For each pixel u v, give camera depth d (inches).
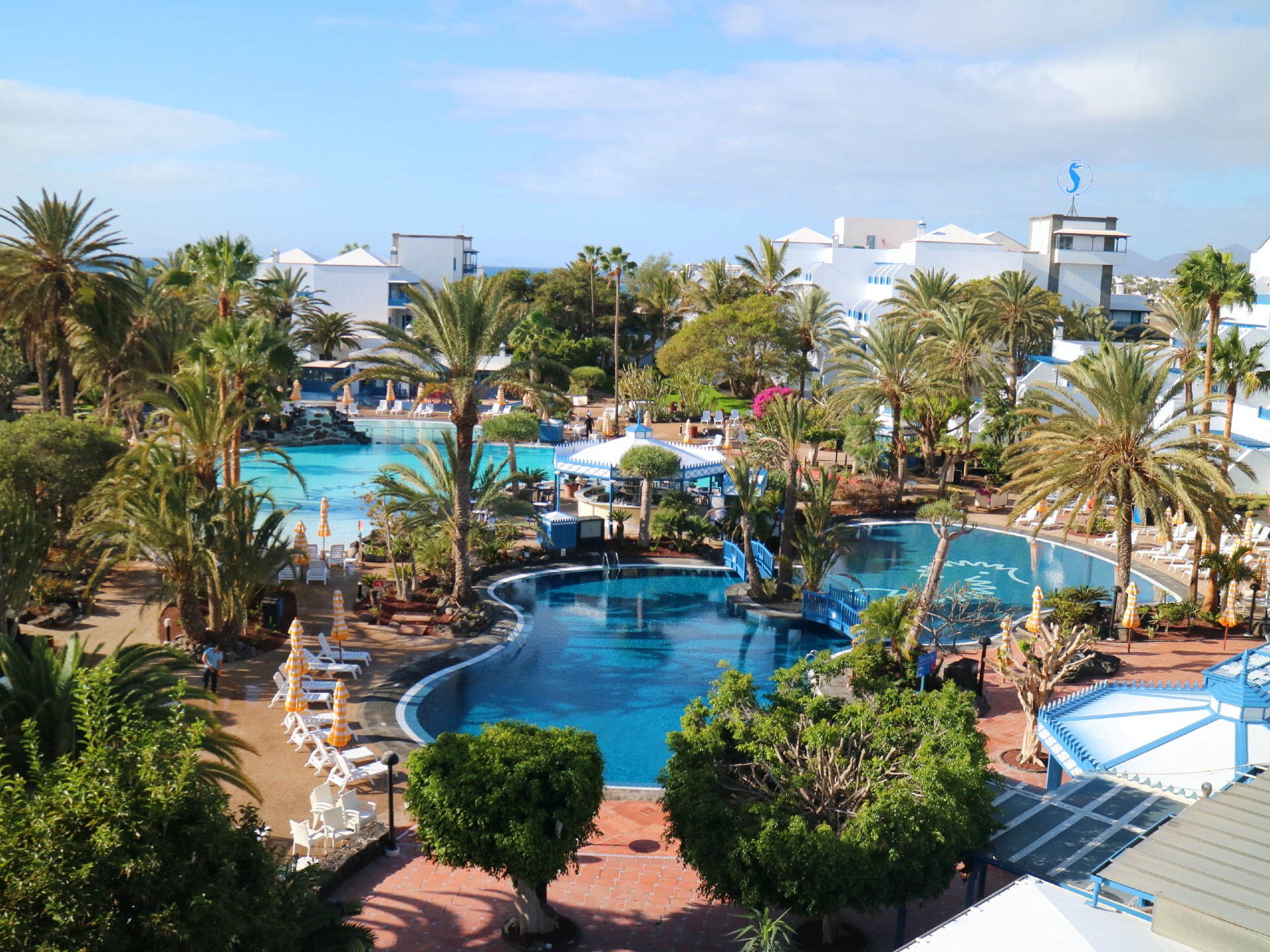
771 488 1803.6
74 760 537.6
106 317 1690.5
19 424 1323.8
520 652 1215.6
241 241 1610.5
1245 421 2144.4
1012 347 2800.2
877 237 4630.9
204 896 398.6
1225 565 1328.7
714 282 3811.5
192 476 1117.1
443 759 590.6
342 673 1088.2
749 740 633.0
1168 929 441.1
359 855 698.8
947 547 1059.9
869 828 539.5
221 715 953.5
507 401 3203.7
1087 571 1665.8
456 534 1289.4
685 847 580.7
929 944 441.1
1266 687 688.4
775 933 547.5
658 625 1332.4
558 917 638.5
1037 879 498.9
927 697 649.6
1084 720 723.4
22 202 1641.2
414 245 4079.7
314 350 3479.3
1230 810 521.3
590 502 1843.0
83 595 1130.7
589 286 4298.7
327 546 1595.7
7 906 363.9
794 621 1354.6
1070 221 3912.4
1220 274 1641.2
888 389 2126.0
